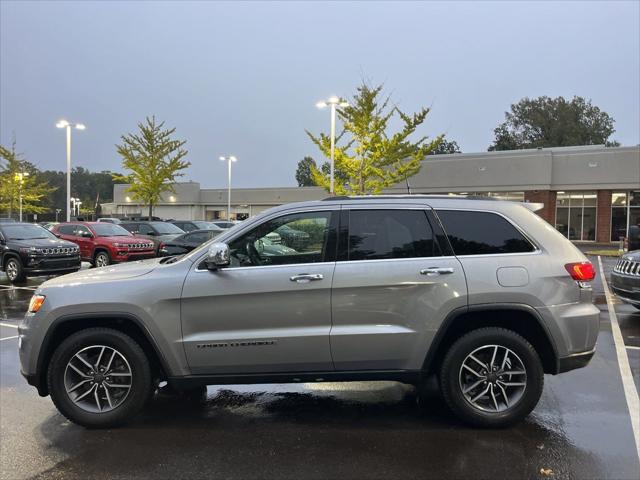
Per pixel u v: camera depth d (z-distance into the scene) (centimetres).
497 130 8025
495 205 450
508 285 425
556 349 429
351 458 385
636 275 869
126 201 6262
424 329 424
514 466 371
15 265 1412
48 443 414
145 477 360
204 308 428
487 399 439
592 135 7225
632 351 684
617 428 435
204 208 5775
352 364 430
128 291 432
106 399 444
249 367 431
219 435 429
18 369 619
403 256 436
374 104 2569
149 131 3478
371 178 2809
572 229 3347
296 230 444
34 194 4312
